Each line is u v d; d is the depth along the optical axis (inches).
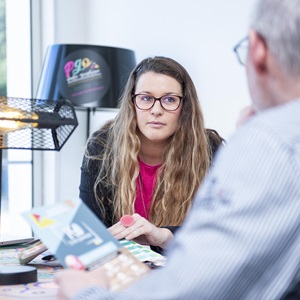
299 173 34.4
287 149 34.8
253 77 39.0
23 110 66.2
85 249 48.9
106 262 47.9
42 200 171.5
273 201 34.3
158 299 35.6
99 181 93.7
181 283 35.0
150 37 152.9
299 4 35.8
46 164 170.1
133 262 47.7
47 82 146.0
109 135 97.6
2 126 66.4
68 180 168.6
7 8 166.2
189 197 92.5
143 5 154.5
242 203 34.5
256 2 38.4
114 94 144.7
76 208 52.2
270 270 35.2
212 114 139.0
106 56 144.3
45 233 49.8
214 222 35.0
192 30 142.6
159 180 93.4
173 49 147.6
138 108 91.1
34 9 168.2
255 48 38.0
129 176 92.7
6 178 166.6
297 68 36.2
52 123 66.8
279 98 37.8
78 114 167.5
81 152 169.2
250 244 34.1
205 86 140.3
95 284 41.3
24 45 169.2
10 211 167.0
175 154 92.8
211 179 36.8
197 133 93.5
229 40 134.0
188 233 36.2
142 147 94.2
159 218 92.4
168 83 90.2
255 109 40.9
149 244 78.1
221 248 34.4
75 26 170.9
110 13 164.1
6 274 63.3
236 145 36.4
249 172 35.0
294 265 35.2
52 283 64.2
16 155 167.8
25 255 73.4
